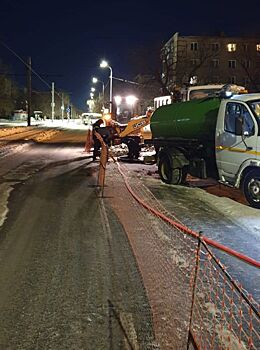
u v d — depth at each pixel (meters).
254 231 8.24
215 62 73.25
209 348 4.11
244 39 68.50
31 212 9.23
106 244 7.11
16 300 5.03
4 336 4.28
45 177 14.19
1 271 5.89
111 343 4.18
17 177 14.04
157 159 14.38
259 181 10.01
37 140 33.34
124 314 4.74
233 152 10.73
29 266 6.09
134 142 20.16
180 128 13.05
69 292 5.27
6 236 7.48
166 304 4.99
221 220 9.02
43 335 4.30
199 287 5.45
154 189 12.47
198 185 13.29
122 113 31.14
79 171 15.94
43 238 7.39
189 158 12.87
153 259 6.43
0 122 67.75
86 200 10.57
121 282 5.58
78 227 8.12
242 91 12.35
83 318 4.64
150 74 55.41
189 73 59.53
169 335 4.34
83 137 38.00
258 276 5.92
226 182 11.27
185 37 73.19
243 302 5.05
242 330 4.45
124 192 11.78
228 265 6.30
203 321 4.61
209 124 11.78
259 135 10.01
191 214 9.48
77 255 6.57
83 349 4.08
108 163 18.73
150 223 8.48
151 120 15.02
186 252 6.76
